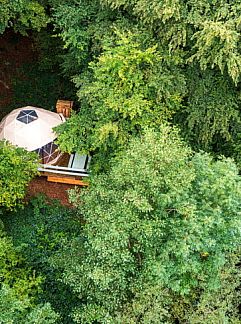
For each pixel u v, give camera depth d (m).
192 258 11.73
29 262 15.41
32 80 23.16
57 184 19.67
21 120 19.11
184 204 11.38
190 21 13.93
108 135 15.05
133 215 11.70
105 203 12.55
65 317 14.20
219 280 12.31
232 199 11.41
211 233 11.73
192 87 15.59
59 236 16.23
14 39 24.41
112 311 12.32
